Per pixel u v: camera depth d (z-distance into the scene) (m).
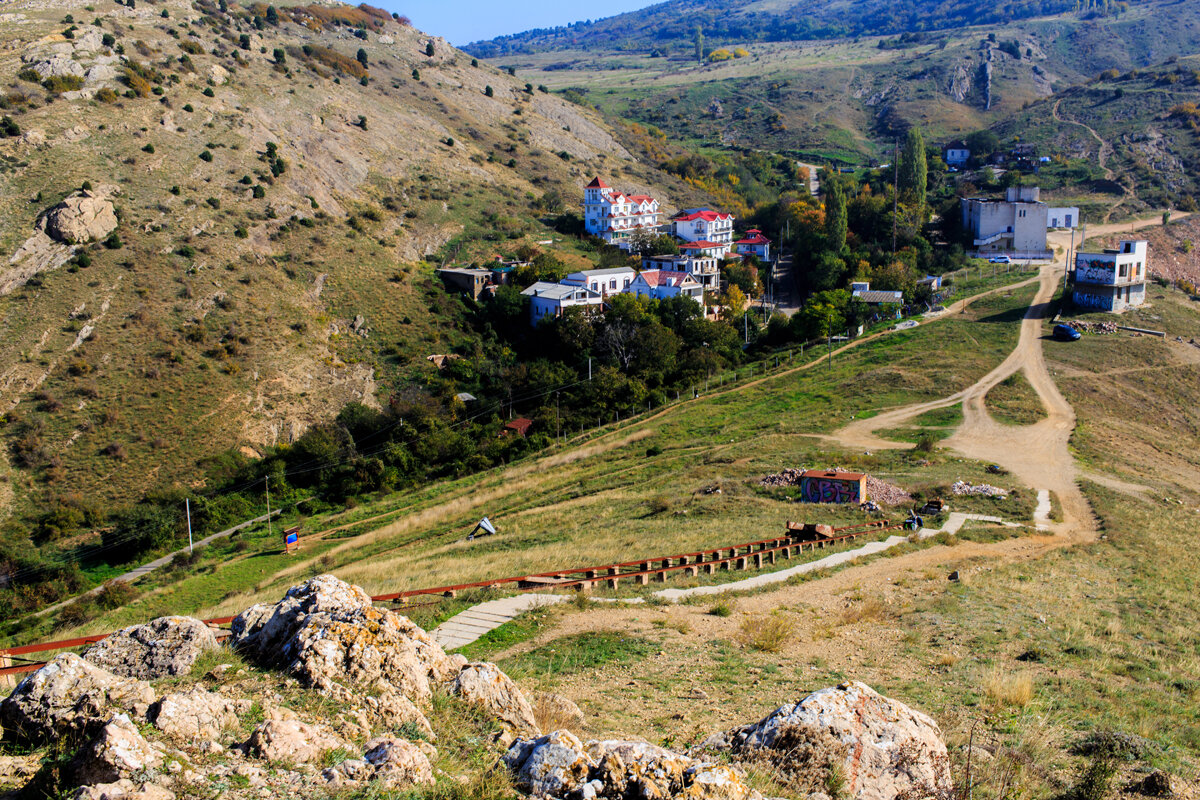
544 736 9.55
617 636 21.09
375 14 193.62
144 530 58.47
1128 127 162.75
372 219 111.75
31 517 59.56
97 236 84.06
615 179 155.25
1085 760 13.11
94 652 11.46
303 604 12.61
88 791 7.40
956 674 18.17
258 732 8.91
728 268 120.38
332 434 73.00
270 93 127.81
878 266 114.25
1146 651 21.36
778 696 16.09
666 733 13.45
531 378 84.50
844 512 40.41
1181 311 87.25
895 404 68.31
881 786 9.61
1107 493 44.88
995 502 42.34
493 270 103.88
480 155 144.88
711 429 68.81
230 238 92.56
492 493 61.03
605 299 99.81
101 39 115.12
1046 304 90.12
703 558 30.33
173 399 71.81
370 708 10.41
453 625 22.11
